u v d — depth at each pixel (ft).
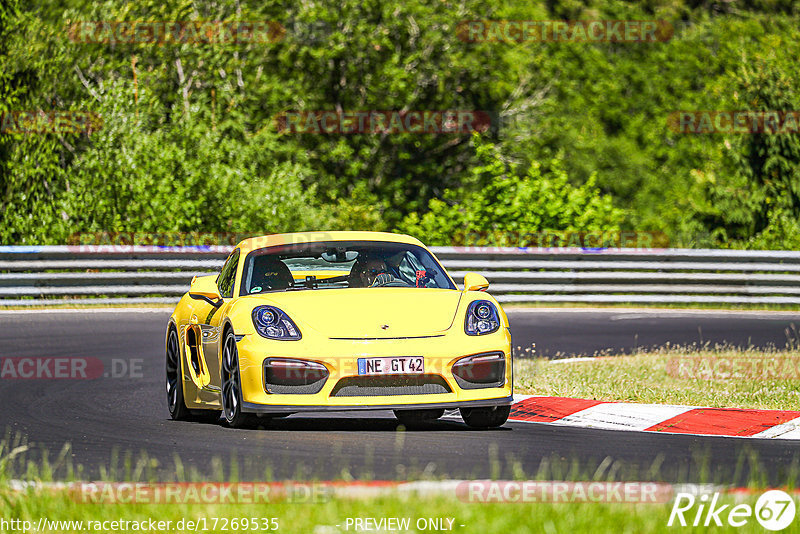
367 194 349.61
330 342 85.20
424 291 93.81
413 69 368.07
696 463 75.77
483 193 266.57
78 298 210.18
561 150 388.57
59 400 112.88
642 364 130.62
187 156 268.62
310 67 366.84
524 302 218.38
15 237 256.11
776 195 310.04
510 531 52.42
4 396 115.65
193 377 98.94
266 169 310.04
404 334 86.22
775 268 220.43
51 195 265.54
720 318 200.64
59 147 265.54
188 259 213.46
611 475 70.18
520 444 83.20
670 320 195.52
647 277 219.61
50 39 273.54
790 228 287.69
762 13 479.82
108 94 265.34
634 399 105.81
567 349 153.48
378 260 98.94
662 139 428.56
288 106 358.23
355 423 95.81
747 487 64.49
